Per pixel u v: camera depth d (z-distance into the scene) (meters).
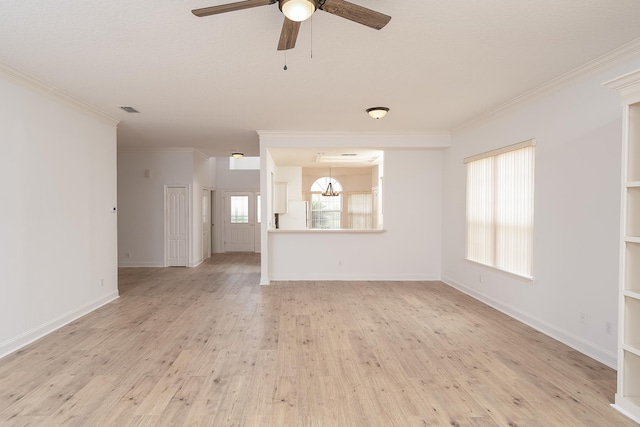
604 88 3.36
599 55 3.28
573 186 3.71
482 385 2.98
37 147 4.00
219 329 4.31
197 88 4.18
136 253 8.75
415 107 4.98
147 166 8.67
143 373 3.17
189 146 8.30
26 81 3.79
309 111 5.18
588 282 3.53
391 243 7.20
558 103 3.92
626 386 2.62
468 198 5.98
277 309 5.16
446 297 5.86
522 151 4.55
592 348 3.48
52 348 3.71
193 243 8.82
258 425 2.42
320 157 8.61
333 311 5.07
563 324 3.87
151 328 4.33
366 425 2.43
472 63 3.48
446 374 3.17
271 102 4.74
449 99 4.59
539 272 4.23
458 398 2.78
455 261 6.51
